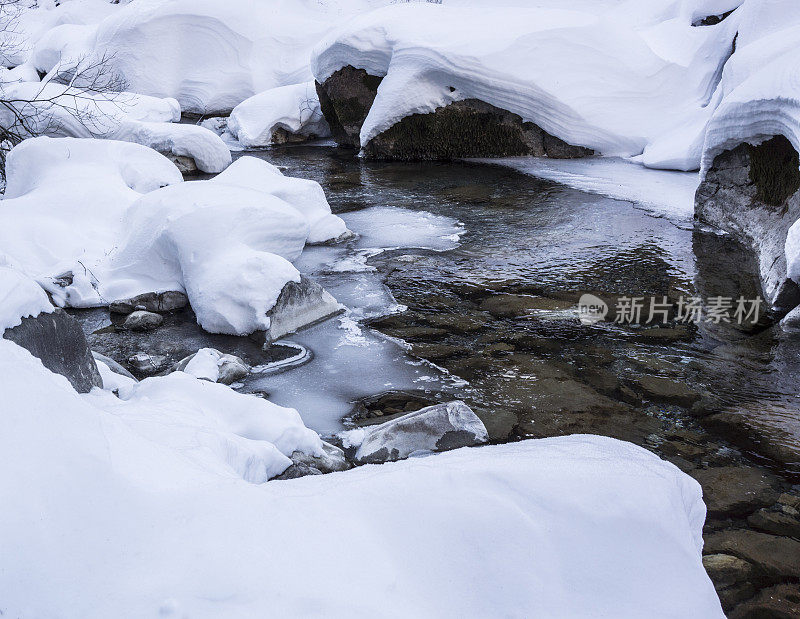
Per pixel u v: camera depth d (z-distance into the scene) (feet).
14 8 90.22
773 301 19.27
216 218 19.83
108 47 60.64
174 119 55.01
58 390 6.15
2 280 9.48
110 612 4.76
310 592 5.16
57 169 26.45
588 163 41.11
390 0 76.89
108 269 21.25
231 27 60.64
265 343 17.58
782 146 23.82
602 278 22.35
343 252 25.57
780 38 29.58
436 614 5.35
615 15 61.62
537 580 5.79
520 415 13.92
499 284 21.98
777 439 13.02
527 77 41.32
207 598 4.96
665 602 5.81
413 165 42.83
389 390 15.12
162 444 7.73
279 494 6.53
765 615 8.64
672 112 43.14
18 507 5.10
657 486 6.84
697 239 26.30
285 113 51.93
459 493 6.50
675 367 16.08
